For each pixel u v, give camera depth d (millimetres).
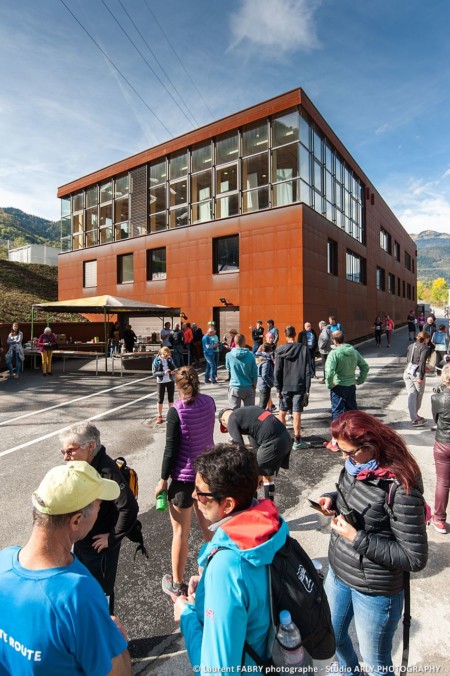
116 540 2381
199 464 1513
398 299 39156
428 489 4629
